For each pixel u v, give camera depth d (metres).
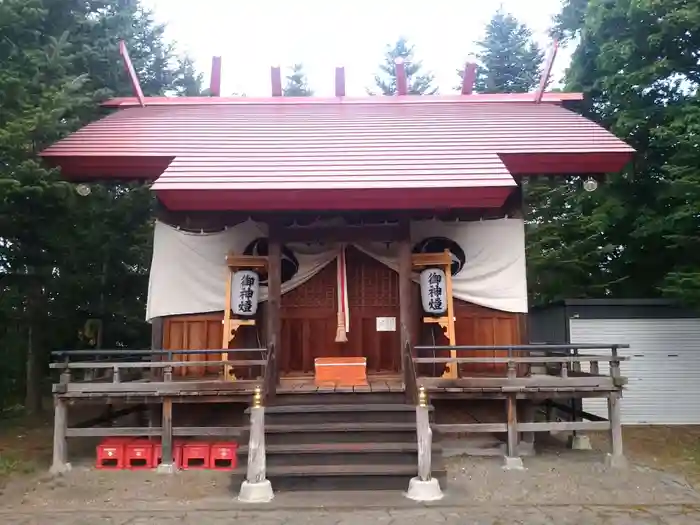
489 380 8.95
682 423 13.34
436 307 9.94
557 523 6.57
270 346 8.97
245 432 8.06
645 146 14.74
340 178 9.06
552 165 10.28
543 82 12.87
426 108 13.02
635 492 7.72
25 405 14.62
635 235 14.62
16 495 7.68
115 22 15.74
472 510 6.96
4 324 13.51
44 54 11.27
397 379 10.02
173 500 7.39
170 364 8.82
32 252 12.27
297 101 13.34
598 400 13.63
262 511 6.92
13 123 8.94
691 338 13.59
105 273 15.52
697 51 13.62
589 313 13.72
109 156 9.95
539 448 10.48
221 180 8.98
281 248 10.00
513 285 10.48
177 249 10.54
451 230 10.70
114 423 12.07
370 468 7.62
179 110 12.86
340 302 9.98
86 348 17.12
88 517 6.82
